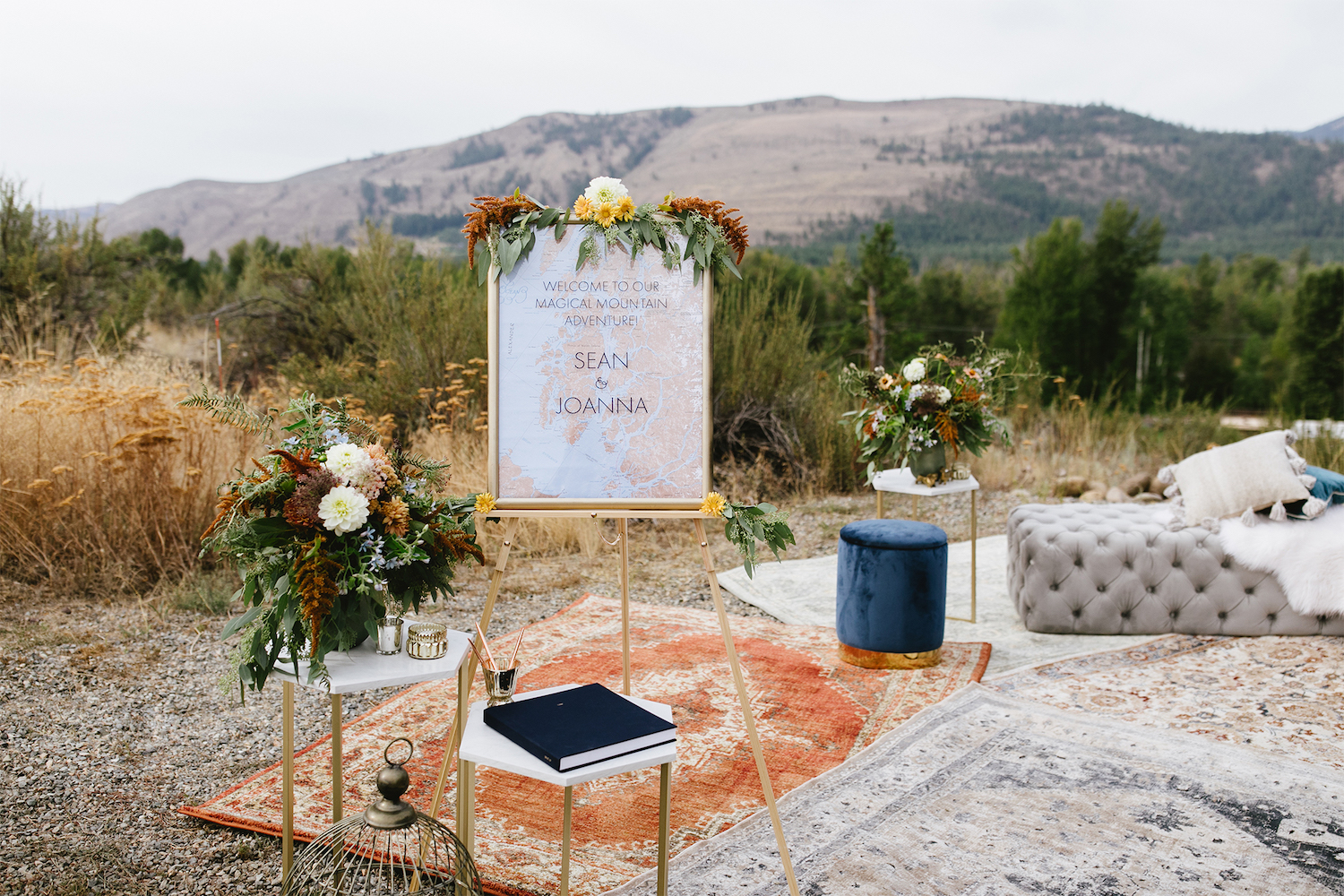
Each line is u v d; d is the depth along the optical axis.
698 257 2.60
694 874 2.63
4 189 9.16
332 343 9.39
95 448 5.55
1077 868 2.67
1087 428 9.52
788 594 5.59
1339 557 4.55
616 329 2.63
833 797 3.08
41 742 3.40
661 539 6.79
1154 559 4.73
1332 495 4.76
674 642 4.64
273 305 9.99
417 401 7.58
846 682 4.14
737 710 3.83
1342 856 2.74
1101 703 3.88
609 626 4.88
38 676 3.98
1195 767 3.30
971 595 5.09
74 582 5.09
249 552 2.31
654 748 2.15
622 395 2.64
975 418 4.94
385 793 2.08
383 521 2.31
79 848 2.72
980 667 4.30
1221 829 2.89
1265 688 4.03
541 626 4.86
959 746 3.46
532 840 2.80
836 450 8.17
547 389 2.63
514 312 2.63
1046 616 4.82
